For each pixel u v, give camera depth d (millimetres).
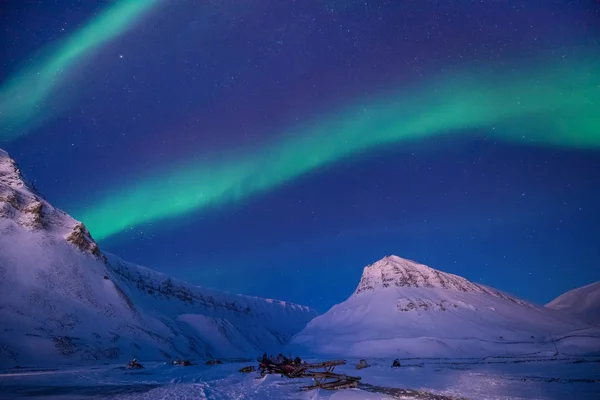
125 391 22734
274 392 22219
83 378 29734
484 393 23766
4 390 23406
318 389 23219
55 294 59875
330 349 118875
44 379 28328
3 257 60344
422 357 93125
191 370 41281
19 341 45188
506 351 92375
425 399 20766
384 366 54188
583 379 32344
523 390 25328
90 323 58719
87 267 73000
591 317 173375
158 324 80250
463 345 100625
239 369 41688
